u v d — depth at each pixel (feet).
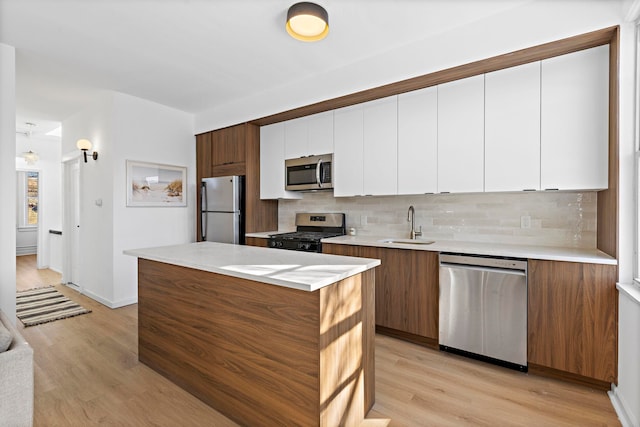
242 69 10.44
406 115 9.71
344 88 10.13
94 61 9.82
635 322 5.49
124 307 12.34
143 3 7.03
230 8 7.22
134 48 9.04
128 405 6.26
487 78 8.33
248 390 5.65
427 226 10.67
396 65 9.04
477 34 7.73
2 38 8.43
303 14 6.77
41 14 7.39
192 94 12.70
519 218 9.06
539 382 6.98
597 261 6.44
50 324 10.53
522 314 7.25
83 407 6.17
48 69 10.38
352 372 5.59
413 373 7.41
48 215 20.20
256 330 5.55
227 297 5.98
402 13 7.43
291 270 5.44
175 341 7.02
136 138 12.95
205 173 14.93
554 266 6.90
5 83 8.66
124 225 12.54
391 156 10.00
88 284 13.71
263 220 13.98
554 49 7.13
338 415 5.21
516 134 7.92
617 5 6.27
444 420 5.79
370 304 6.22
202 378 6.43
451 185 8.89
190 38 8.53
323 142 11.64
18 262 22.15
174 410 6.13
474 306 7.88
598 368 6.51
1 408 4.16
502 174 8.11
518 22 7.21
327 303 4.94
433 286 8.57
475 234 9.80
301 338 4.98
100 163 12.92
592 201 8.09
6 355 4.20
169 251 7.78
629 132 6.25
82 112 14.21
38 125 16.99
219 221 13.67
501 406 6.17
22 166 19.36
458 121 8.77
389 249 9.32
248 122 13.16
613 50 6.57
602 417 5.83
